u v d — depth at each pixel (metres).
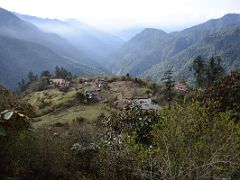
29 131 6.58
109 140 8.34
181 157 5.21
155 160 5.57
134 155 6.12
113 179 6.28
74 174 6.86
